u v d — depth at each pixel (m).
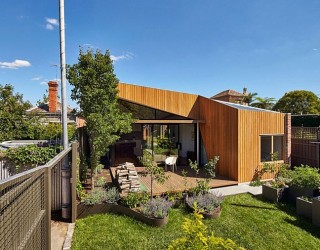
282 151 12.93
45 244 4.05
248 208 8.78
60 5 7.79
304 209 8.12
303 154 14.57
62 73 7.81
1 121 13.96
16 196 2.62
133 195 8.23
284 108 40.09
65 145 7.66
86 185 10.24
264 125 12.23
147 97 13.74
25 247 2.92
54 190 8.37
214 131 13.27
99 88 9.54
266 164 11.98
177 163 15.14
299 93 39.00
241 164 11.55
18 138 14.20
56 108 20.77
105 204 8.12
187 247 3.06
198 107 14.73
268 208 8.85
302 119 18.75
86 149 12.75
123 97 13.26
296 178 9.31
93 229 7.01
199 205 8.18
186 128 16.12
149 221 7.27
